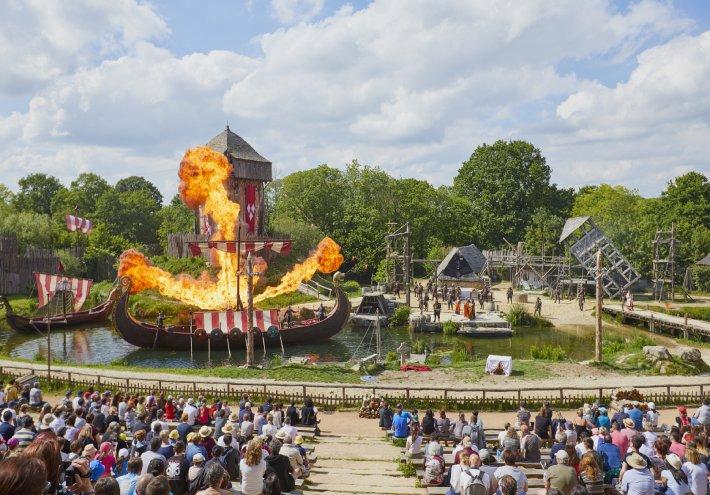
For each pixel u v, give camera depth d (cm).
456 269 8094
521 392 2773
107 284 7481
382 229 9562
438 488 1341
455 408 2608
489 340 4944
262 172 7444
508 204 11388
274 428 1625
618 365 3428
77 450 1162
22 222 8344
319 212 9788
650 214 9288
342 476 1565
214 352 4497
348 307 4891
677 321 4912
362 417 2508
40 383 2886
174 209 12231
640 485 1027
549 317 5912
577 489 847
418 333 5294
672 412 2552
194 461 1069
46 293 5538
